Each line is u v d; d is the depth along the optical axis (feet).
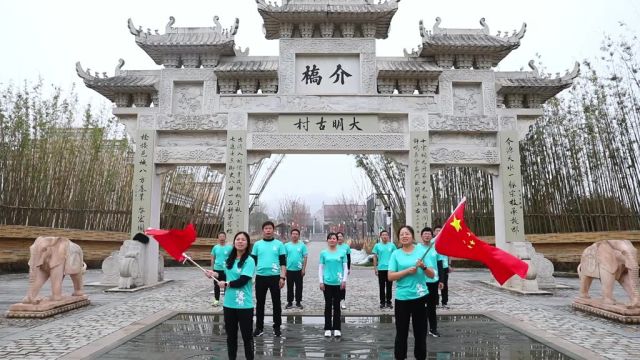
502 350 19.74
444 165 41.81
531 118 42.57
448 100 41.86
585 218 53.36
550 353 19.08
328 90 41.75
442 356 18.85
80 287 31.17
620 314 25.11
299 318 27.14
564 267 54.85
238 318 16.17
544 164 57.00
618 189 50.26
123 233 64.13
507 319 26.30
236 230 39.50
